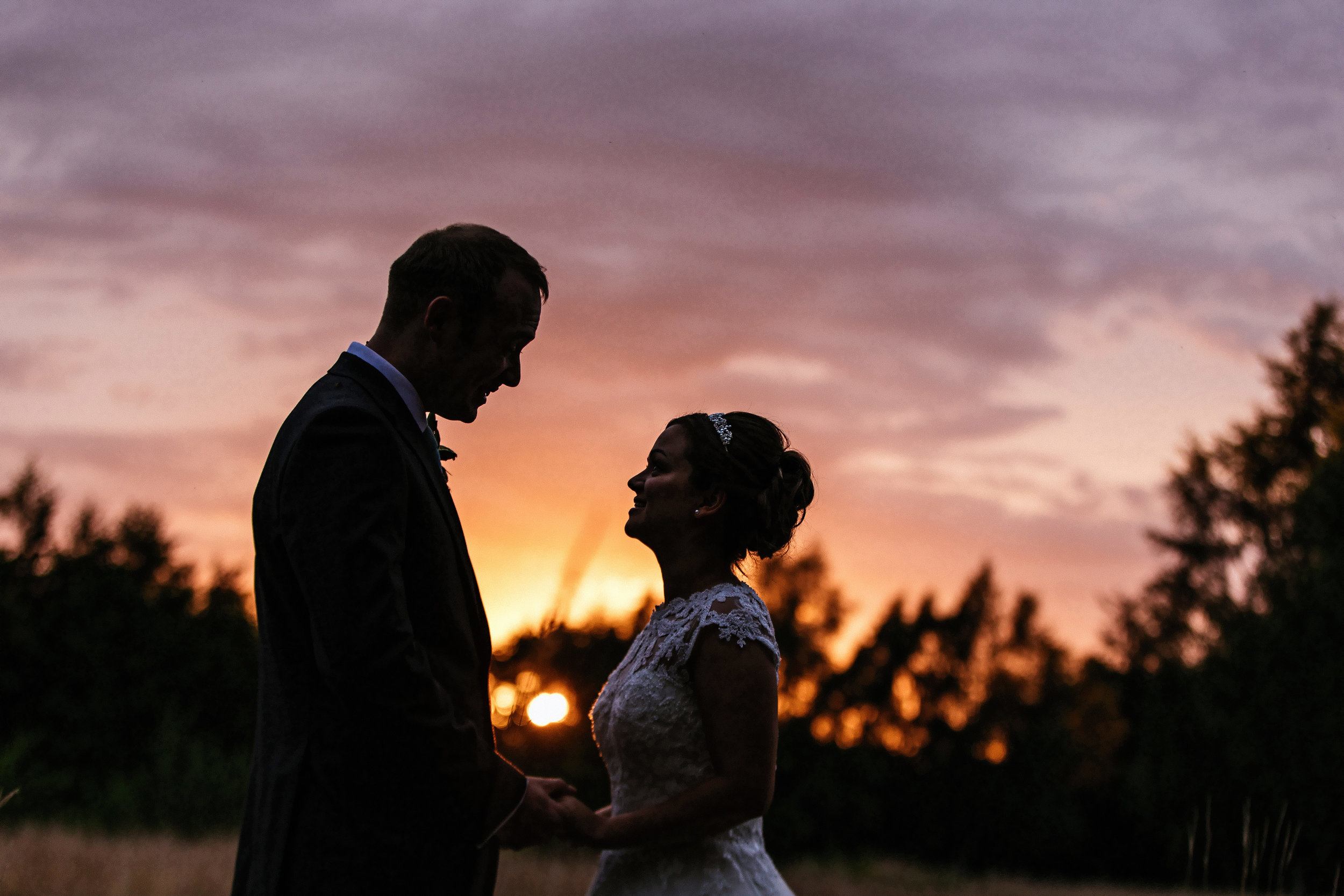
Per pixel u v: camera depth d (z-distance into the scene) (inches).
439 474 95.6
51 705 866.1
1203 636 898.7
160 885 321.4
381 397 91.5
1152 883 1073.5
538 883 382.0
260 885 84.4
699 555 106.4
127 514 1134.4
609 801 407.5
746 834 103.8
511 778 89.2
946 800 1181.7
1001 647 1560.0
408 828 84.4
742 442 106.1
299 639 86.9
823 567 1457.9
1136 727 1102.4
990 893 638.5
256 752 90.3
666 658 100.8
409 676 81.5
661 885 100.0
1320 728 442.0
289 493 85.0
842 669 1510.8
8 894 288.7
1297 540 631.8
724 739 96.7
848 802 1033.5
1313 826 363.3
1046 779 1164.5
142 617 930.7
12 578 967.6
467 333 94.5
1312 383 992.9
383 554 83.4
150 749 802.2
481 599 96.3
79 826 589.6
